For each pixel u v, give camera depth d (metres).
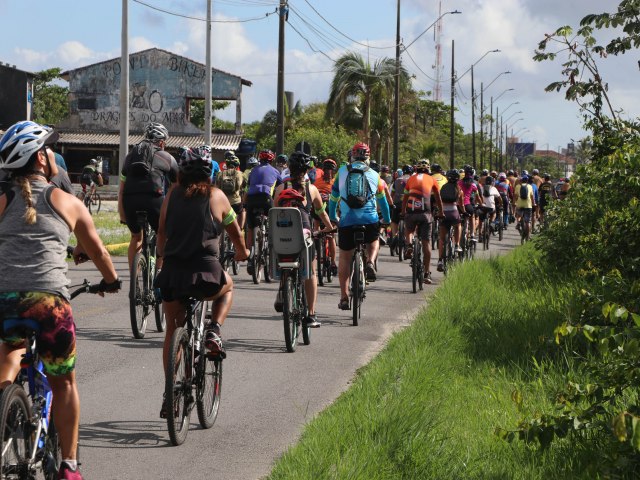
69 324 6.02
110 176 76.56
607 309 7.71
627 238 14.59
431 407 8.98
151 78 80.50
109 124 80.69
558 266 20.64
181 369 8.54
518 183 40.47
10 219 6.06
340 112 75.06
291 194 13.30
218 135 80.56
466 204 27.86
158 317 14.20
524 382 10.61
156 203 13.28
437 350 12.09
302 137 72.31
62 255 6.14
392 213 28.69
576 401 7.79
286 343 12.93
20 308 5.88
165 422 9.30
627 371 7.60
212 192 8.62
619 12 15.13
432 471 7.25
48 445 6.36
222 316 8.82
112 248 27.33
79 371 11.42
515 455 7.83
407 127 105.19
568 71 16.17
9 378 5.99
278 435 8.91
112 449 8.31
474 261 23.89
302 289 13.41
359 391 9.82
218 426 9.23
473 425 8.70
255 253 20.92
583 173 18.31
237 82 80.38
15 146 6.09
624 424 6.30
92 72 80.69
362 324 15.82
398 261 28.59
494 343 12.77
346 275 15.61
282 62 41.53
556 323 13.58
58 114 106.94
